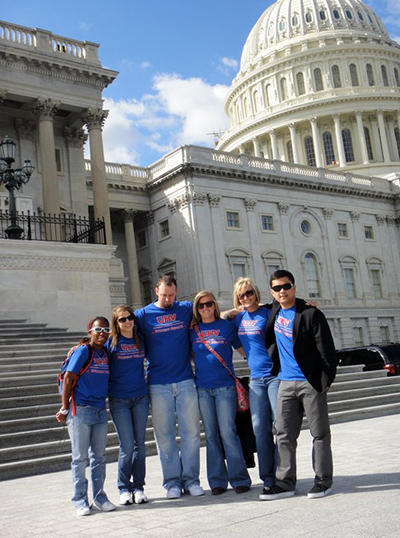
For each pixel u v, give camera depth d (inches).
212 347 285.7
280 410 258.4
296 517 212.5
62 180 1309.1
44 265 892.6
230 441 278.5
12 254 870.4
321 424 249.1
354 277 2404.0
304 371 249.9
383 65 3602.4
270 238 2158.0
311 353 252.2
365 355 774.5
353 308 2326.5
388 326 2458.2
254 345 280.5
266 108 3614.7
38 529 233.8
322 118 3454.7
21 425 447.8
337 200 2418.8
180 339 289.3
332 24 3705.7
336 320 2273.6
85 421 266.5
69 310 900.6
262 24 3954.2
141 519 236.7
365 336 2358.5
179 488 278.5
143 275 2170.3
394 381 703.7
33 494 320.5
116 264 1186.0
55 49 1256.2
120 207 2070.6
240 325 287.1
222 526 210.4
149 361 291.7
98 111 1280.8
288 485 250.7
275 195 2204.7
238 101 3912.4
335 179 2444.6
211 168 2006.6
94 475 268.5
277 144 3582.7
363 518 201.2
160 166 2112.5
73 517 252.4
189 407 284.4
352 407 602.2
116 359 283.3
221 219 2026.3
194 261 1930.4
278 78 3634.4
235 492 275.4
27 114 1300.4
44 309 880.3
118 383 282.7
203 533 203.0
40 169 1302.9
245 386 287.0
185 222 1978.3
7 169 878.4
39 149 1312.7
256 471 343.6
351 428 507.5
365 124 3486.7
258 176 2137.1
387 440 408.2
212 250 1969.7
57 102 1229.7
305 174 2348.7
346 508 218.4
